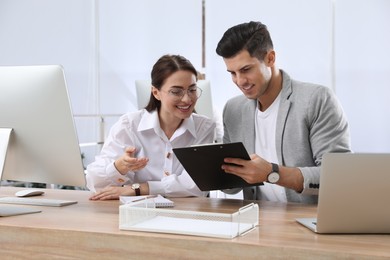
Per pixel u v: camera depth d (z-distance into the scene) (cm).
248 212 153
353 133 519
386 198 144
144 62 578
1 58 621
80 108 599
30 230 156
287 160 220
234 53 203
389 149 510
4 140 192
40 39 607
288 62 533
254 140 230
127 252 145
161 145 234
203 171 190
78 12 594
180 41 564
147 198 189
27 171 199
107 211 185
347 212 144
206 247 137
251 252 133
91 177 222
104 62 591
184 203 205
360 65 515
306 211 185
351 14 515
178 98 216
